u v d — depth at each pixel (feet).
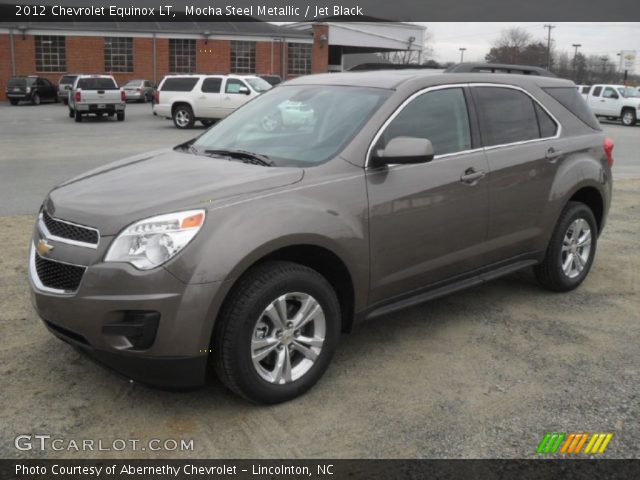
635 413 11.25
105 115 90.38
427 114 13.73
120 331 10.00
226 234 10.31
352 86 14.17
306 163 12.26
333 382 12.25
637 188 34.81
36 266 11.28
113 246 10.13
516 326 15.12
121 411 11.11
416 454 10.01
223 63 145.48
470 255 14.37
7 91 116.78
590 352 13.74
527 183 15.38
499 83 15.60
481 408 11.34
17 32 130.93
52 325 10.87
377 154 12.46
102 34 136.56
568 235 17.12
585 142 17.29
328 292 11.65
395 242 12.67
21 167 38.29
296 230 10.91
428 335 14.53
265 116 14.55
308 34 156.35
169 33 140.56
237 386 10.73
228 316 10.45
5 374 12.25
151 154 14.47
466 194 13.89
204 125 80.07
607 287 18.13
